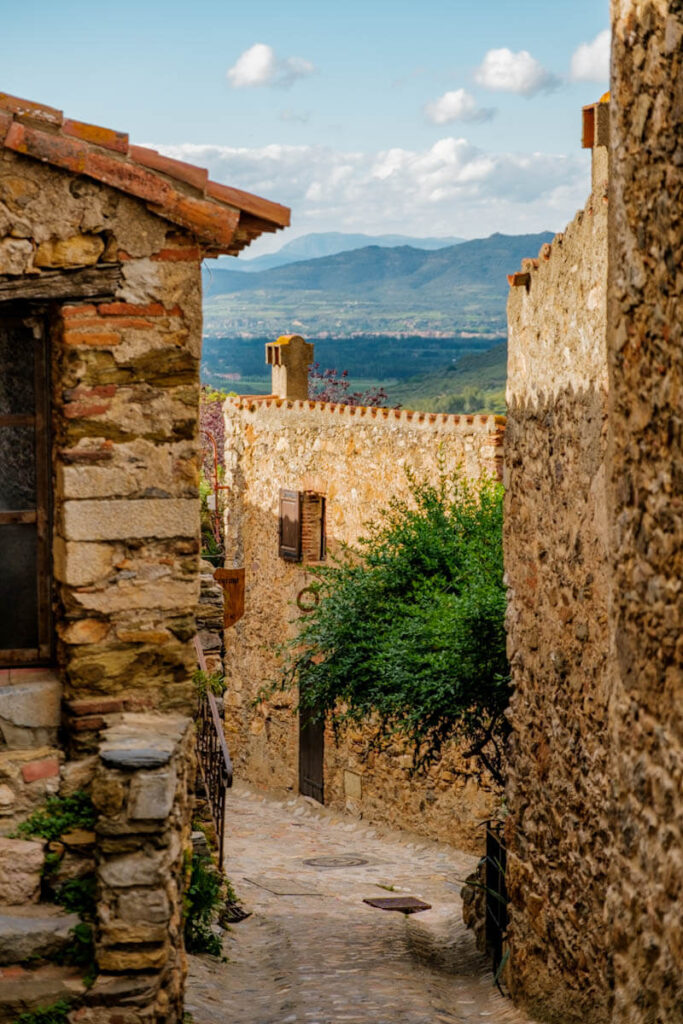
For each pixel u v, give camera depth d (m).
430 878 14.48
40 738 5.69
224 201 5.69
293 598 19.72
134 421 5.62
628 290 5.45
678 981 4.69
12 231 5.43
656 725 5.11
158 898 5.33
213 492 23.94
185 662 5.77
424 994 8.49
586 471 6.89
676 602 4.83
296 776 19.80
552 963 7.74
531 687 8.41
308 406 19.05
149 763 5.32
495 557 11.48
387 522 17.19
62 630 5.69
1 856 5.48
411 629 11.40
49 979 5.29
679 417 4.74
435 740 11.60
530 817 8.40
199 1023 6.75
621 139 5.48
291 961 9.48
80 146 5.38
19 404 5.71
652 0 4.95
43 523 5.77
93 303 5.56
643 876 5.23
